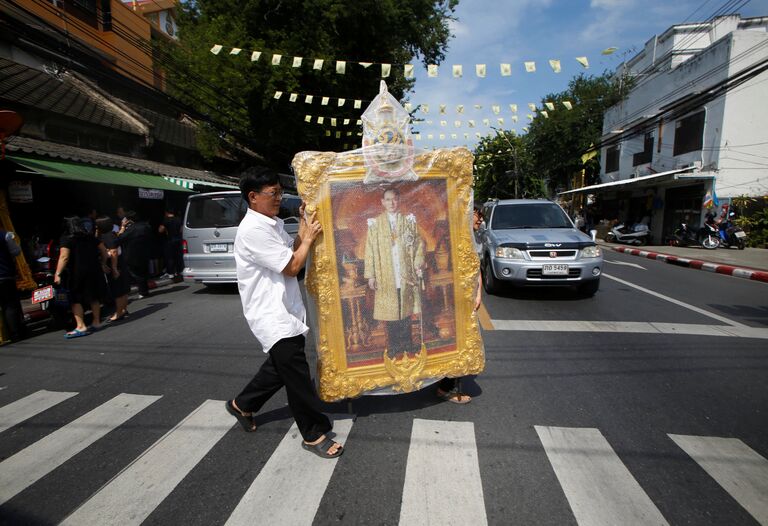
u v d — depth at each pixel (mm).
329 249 3018
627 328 5590
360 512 2332
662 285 8781
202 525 2279
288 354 2764
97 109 12734
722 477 2578
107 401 3855
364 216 3082
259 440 3105
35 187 9164
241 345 5316
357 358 3109
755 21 19344
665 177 16797
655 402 3557
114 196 11258
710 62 16359
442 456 2824
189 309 7539
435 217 3248
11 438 3264
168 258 10594
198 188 13656
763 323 5840
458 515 2287
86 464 2883
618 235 19891
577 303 7023
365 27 15500
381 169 3092
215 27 13680
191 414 3535
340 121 16766
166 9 23125
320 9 13984
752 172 15680
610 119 25234
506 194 36719
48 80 12336
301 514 2330
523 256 6938
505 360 4516
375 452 2898
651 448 2885
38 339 6043
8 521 2352
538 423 3232
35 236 9016
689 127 17484
